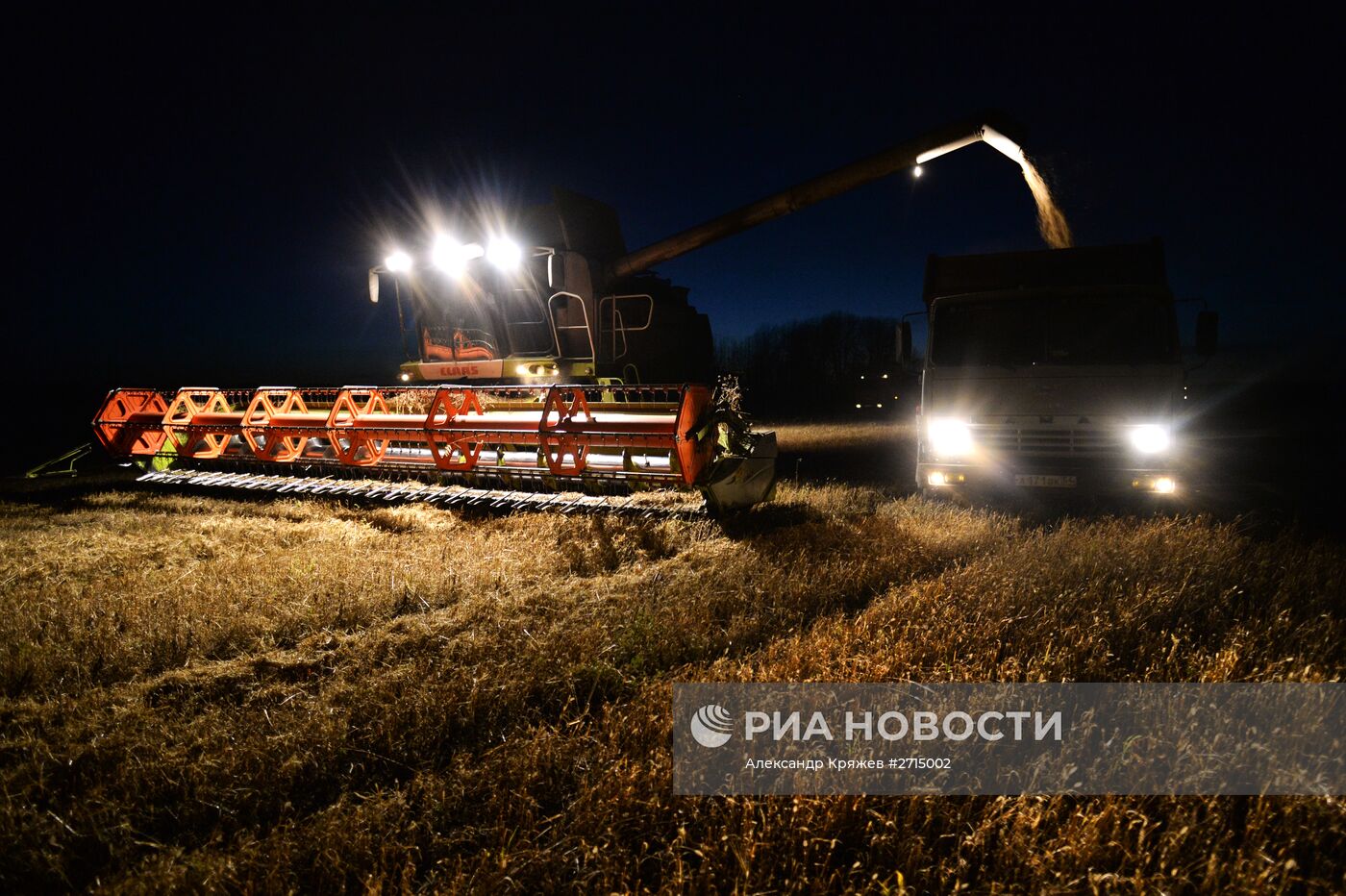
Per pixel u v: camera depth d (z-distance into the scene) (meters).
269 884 2.41
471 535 7.29
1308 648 3.95
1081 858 2.39
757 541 6.86
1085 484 7.82
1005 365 8.18
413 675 4.00
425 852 2.64
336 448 9.85
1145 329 7.86
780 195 11.15
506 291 11.95
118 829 2.74
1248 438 17.38
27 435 21.39
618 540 6.91
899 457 14.56
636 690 3.78
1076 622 4.35
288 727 3.45
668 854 2.47
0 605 5.32
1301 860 2.46
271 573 5.96
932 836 2.63
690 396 7.56
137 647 4.44
